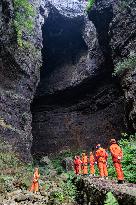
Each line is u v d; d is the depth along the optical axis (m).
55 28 43.03
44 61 44.78
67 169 31.53
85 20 41.34
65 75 42.62
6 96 28.55
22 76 31.12
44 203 12.06
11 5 28.70
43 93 43.19
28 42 32.44
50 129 41.97
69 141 40.22
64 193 12.88
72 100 42.09
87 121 39.62
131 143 17.16
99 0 31.42
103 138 37.03
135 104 23.69
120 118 34.94
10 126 27.91
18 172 21.64
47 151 40.81
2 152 25.11
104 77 37.78
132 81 24.75
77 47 42.97
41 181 19.39
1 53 28.28
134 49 26.14
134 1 27.11
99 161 12.47
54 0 41.44
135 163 12.20
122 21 28.14
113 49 29.73
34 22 34.44
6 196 13.27
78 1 42.97
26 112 31.03
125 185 8.67
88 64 39.31
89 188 8.81
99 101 38.38
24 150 28.89
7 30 28.53
